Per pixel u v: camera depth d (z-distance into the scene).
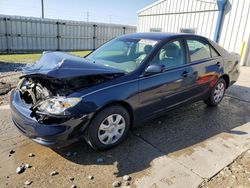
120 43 3.94
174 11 12.70
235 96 5.70
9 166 2.65
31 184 2.38
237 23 10.18
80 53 15.59
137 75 3.11
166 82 3.44
